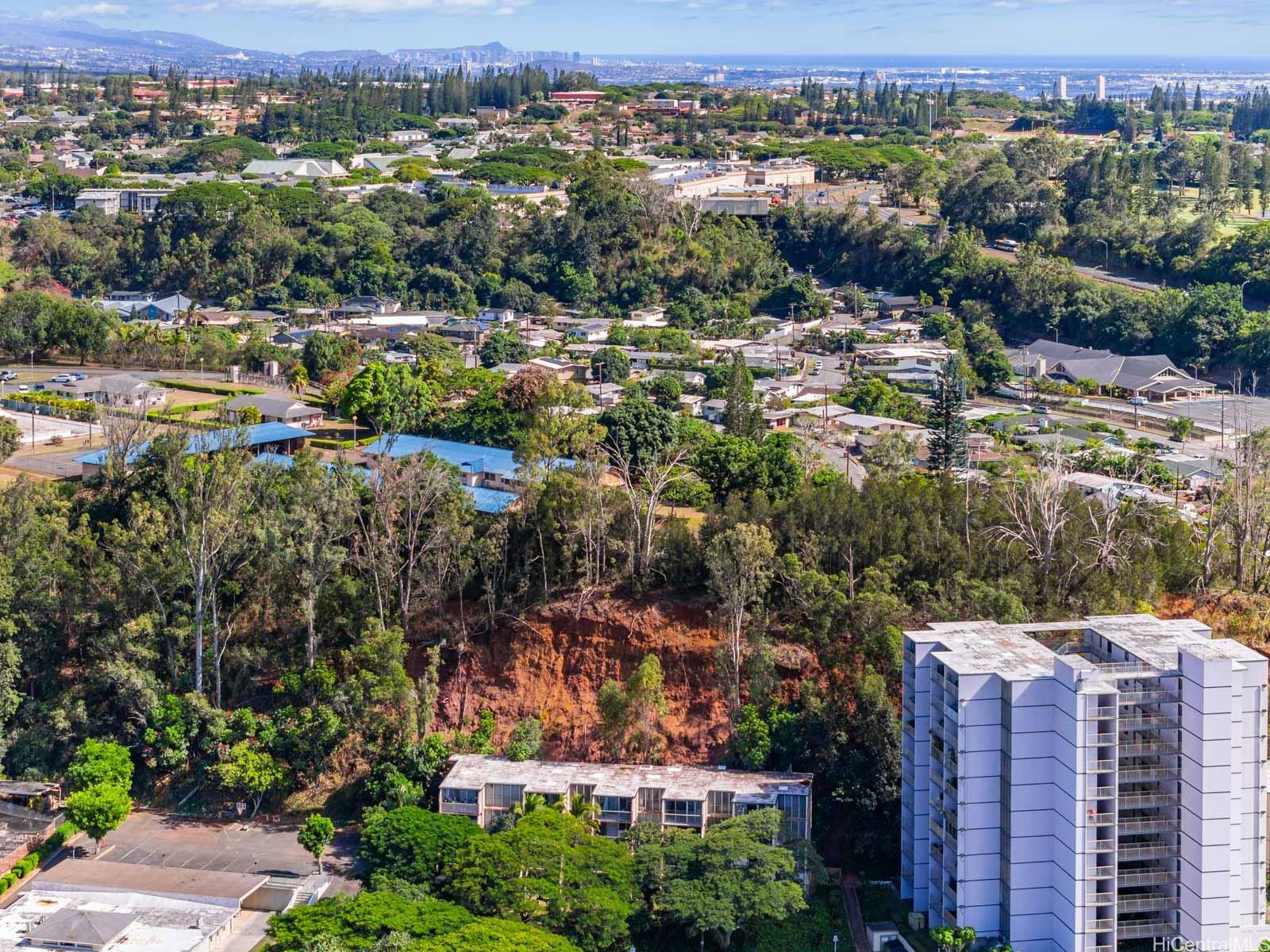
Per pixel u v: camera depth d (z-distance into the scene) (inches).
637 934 4347.9
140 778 5324.8
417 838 4542.3
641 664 5319.9
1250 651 4057.6
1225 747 3939.5
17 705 5408.5
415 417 7672.2
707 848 4399.6
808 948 4347.9
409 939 3983.8
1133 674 4042.8
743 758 4940.9
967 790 4158.5
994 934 4210.1
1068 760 4013.3
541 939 3969.0
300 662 5625.0
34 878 4694.9
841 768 4832.7
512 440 7258.9
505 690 5487.2
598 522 5664.4
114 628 5629.9
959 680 4126.5
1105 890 4030.5
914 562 5551.2
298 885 4586.6
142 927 4266.7
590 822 4665.4
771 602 5497.1
